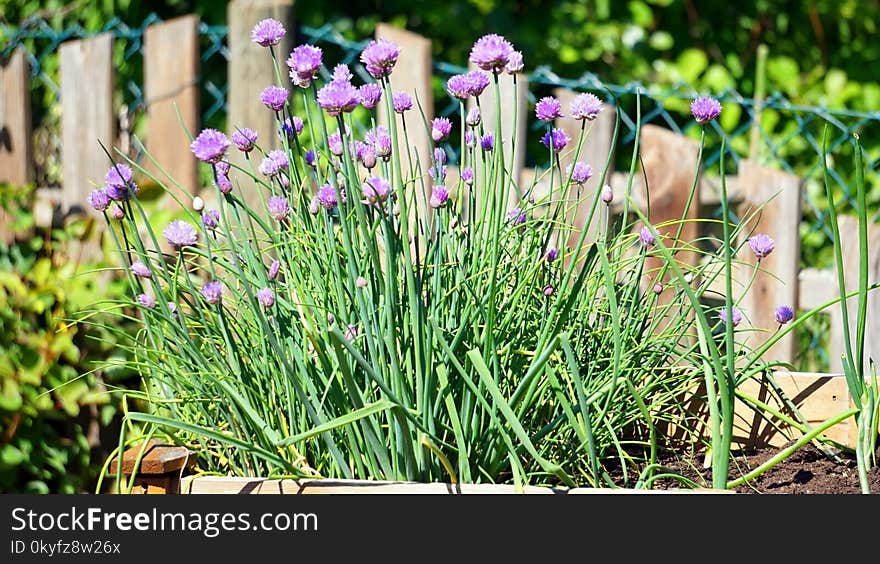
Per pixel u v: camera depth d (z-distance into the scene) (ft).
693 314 8.46
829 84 20.13
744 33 22.48
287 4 12.59
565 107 11.75
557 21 21.94
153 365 6.52
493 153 6.72
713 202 11.77
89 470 11.64
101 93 13.52
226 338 6.23
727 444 5.74
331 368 6.00
